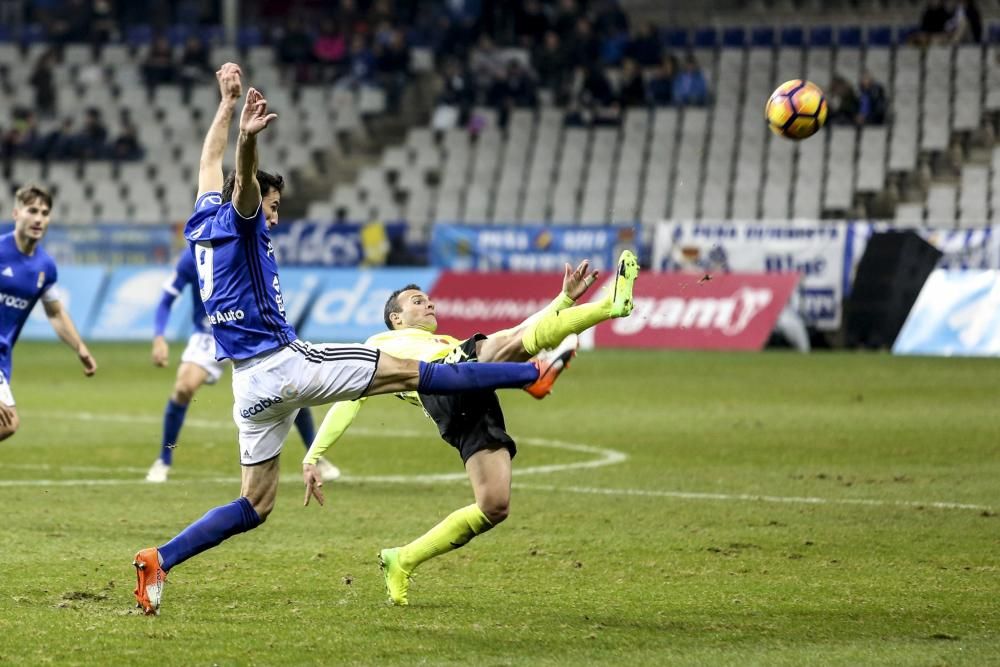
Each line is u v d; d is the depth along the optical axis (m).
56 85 125.06
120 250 99.88
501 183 107.88
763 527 32.56
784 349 83.88
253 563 28.42
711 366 75.00
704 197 103.12
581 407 58.72
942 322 80.12
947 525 32.75
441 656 21.05
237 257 23.34
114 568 27.56
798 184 101.38
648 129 107.44
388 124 117.88
